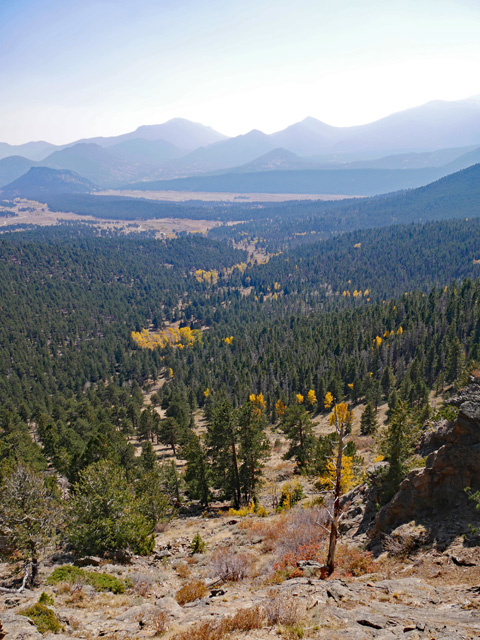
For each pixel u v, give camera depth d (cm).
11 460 4706
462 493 2170
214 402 12369
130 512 3297
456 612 1391
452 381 10425
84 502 3247
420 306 17938
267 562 2509
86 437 8312
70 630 1645
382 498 2662
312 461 5416
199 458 4997
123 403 14012
